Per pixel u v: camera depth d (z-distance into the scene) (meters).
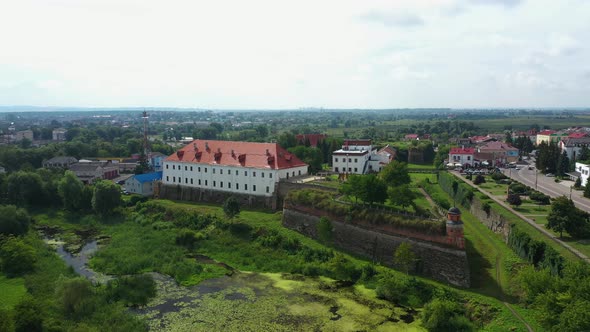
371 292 83.19
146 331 69.12
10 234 102.56
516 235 88.69
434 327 68.75
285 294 82.38
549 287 64.88
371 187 103.31
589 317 52.75
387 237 95.94
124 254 101.38
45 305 72.81
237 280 89.00
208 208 131.88
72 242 114.12
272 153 133.38
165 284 87.25
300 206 114.00
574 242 82.00
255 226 113.69
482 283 81.44
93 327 66.88
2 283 84.56
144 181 157.62
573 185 139.62
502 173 163.12
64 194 139.62
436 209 111.12
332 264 90.19
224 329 70.00
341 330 69.56
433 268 87.81
